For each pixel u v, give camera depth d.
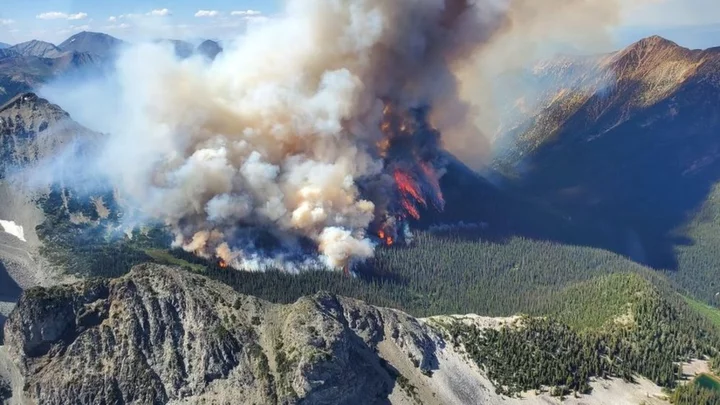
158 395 181.12
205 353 186.38
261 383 179.50
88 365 184.62
